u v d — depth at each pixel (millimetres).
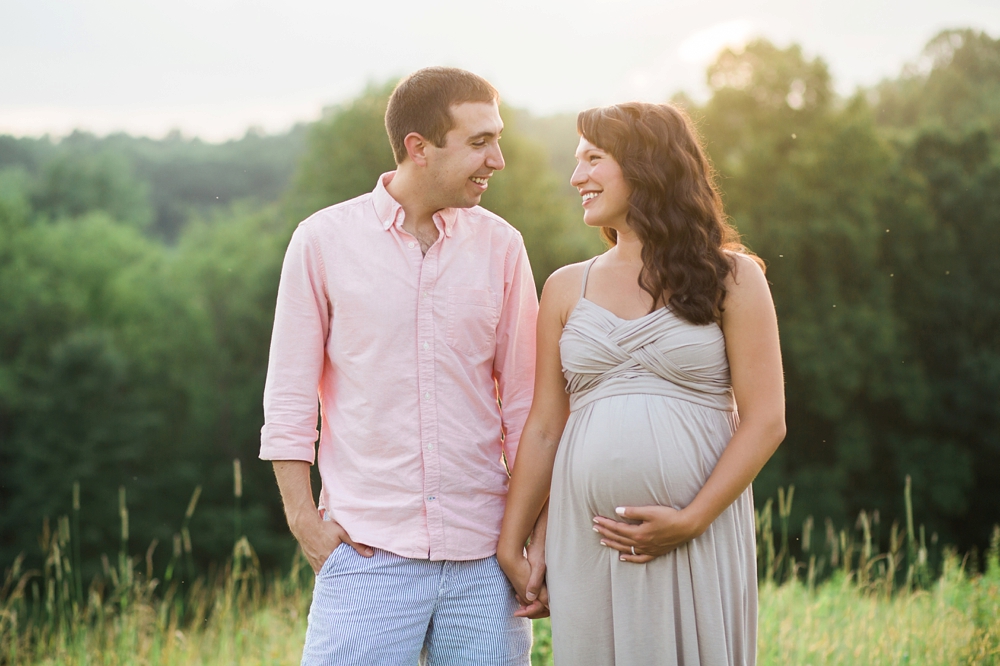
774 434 2029
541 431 2264
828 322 16734
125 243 26031
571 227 19078
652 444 2045
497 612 2223
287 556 18922
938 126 19562
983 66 22875
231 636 4125
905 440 18078
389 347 2152
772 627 3566
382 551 2148
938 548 16516
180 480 20359
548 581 2209
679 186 2100
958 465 17375
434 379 2166
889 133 20000
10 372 21000
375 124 18656
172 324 22859
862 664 3250
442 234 2209
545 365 2266
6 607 4199
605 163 2139
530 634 2311
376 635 2123
